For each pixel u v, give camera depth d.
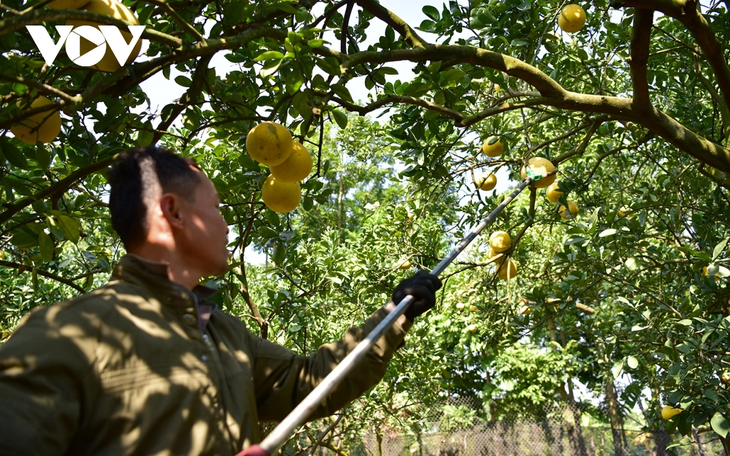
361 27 4.07
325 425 7.33
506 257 4.58
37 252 3.72
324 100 2.79
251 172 3.34
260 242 4.10
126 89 2.62
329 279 5.38
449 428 12.94
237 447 1.36
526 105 3.78
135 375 1.27
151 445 1.24
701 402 3.77
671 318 4.47
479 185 4.71
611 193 6.14
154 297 1.41
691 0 3.13
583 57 4.73
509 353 14.01
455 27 4.13
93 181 4.30
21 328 1.25
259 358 1.76
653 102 6.04
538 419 15.68
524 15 4.00
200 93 3.51
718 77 3.58
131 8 2.92
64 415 1.17
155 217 1.55
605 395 14.52
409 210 5.94
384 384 7.61
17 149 2.59
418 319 7.84
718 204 5.04
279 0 3.00
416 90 3.47
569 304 4.71
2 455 1.08
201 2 2.90
